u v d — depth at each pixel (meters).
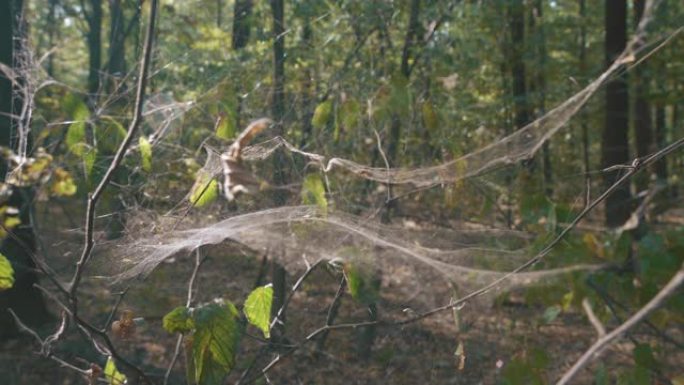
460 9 8.35
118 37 8.99
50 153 5.00
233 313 2.58
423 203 6.26
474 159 4.95
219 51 7.37
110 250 3.57
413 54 7.77
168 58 6.67
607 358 4.61
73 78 15.06
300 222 3.75
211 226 3.88
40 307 6.94
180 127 5.03
